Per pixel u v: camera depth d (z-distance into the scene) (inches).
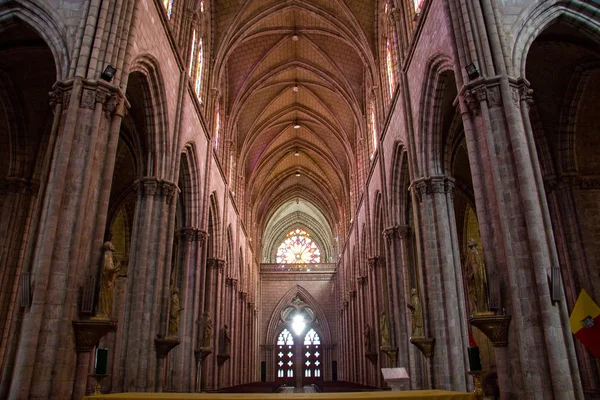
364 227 1328.7
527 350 401.1
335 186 1908.2
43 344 394.9
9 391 396.2
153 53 636.1
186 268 863.1
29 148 752.3
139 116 708.0
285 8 1109.1
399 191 907.4
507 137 458.6
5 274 702.5
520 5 514.0
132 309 617.6
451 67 589.9
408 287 856.9
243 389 1173.7
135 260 639.8
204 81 995.9
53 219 423.8
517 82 478.9
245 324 1656.0
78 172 445.7
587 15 525.3
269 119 1537.9
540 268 410.9
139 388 594.9
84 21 500.1
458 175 1024.9
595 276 693.3
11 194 733.9
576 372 391.9
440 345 617.9
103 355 416.8
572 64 686.5
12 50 636.1
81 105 465.7
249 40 1194.6
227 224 1222.9
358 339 1427.2
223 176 1189.7
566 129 740.0
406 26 798.5
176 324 703.7
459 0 524.1
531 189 435.5
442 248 654.5
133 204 1184.2
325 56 1252.5
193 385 834.8
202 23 965.2
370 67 1098.7
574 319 483.8
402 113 823.7
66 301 412.8
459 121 724.0
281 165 1908.2
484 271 445.7
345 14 1069.8
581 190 743.1
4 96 709.9
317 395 355.6
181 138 748.0
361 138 1321.4
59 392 391.9
